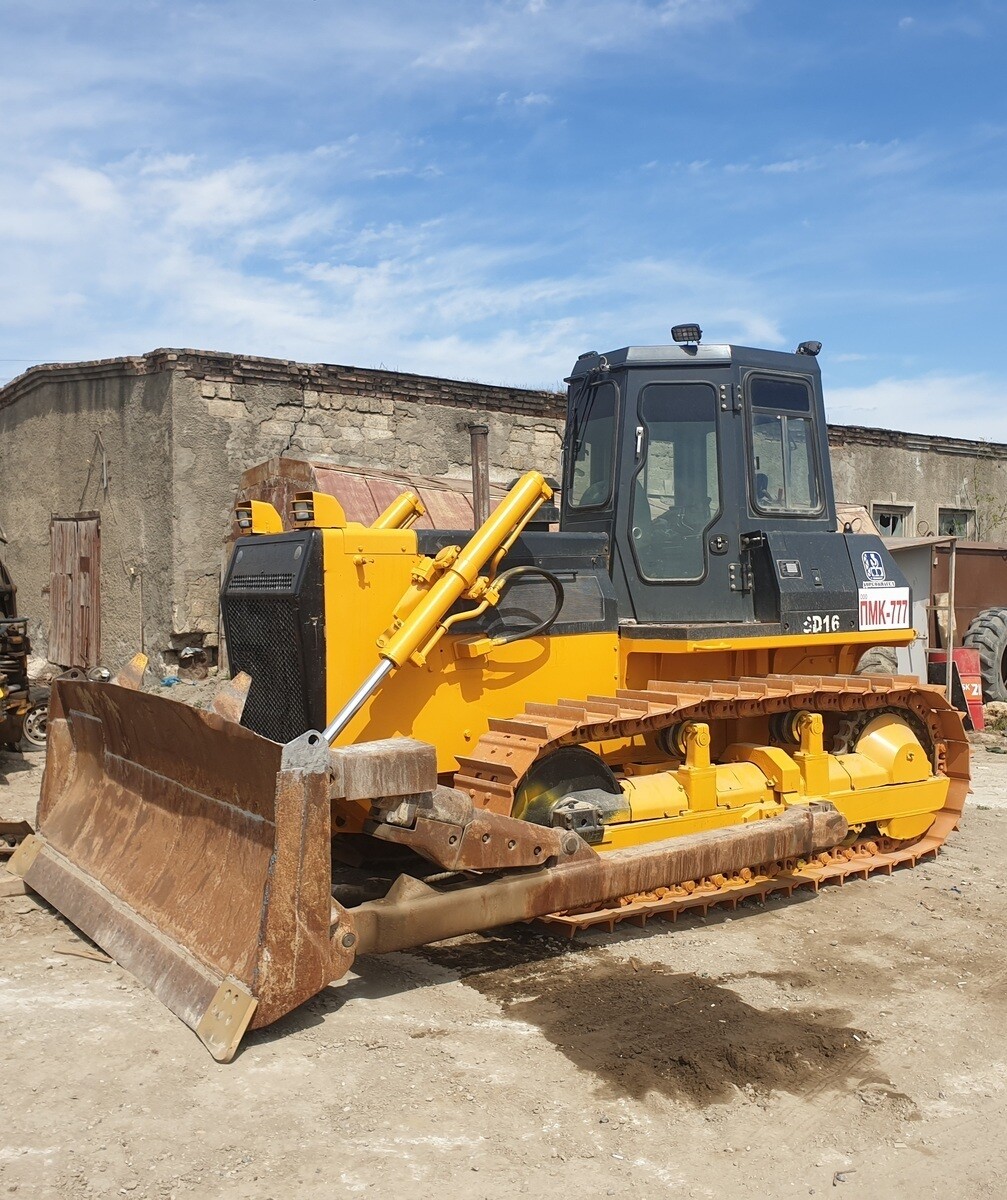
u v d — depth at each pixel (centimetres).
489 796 490
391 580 509
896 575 677
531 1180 309
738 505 612
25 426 1505
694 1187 309
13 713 974
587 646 577
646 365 607
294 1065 369
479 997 443
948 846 713
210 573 1241
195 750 448
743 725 657
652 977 470
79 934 497
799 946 516
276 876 374
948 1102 364
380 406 1363
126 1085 351
